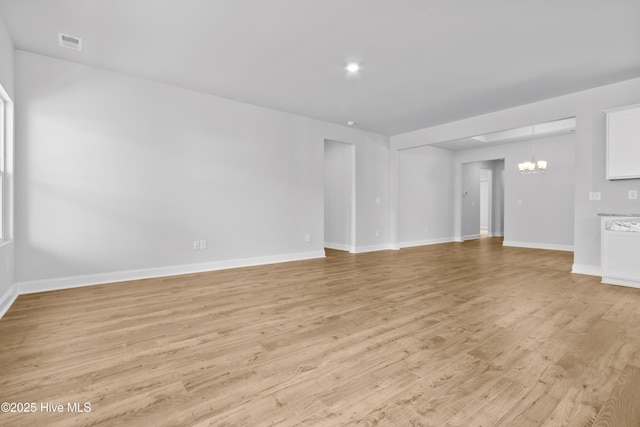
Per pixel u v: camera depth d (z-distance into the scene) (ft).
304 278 13.91
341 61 11.80
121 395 5.24
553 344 7.20
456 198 30.42
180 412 4.79
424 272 15.24
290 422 4.56
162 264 14.17
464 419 4.62
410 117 18.85
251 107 16.72
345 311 9.52
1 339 7.43
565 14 8.88
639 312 9.39
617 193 13.64
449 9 8.67
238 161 16.34
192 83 14.02
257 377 5.81
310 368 6.13
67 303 10.18
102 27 9.66
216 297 10.96
